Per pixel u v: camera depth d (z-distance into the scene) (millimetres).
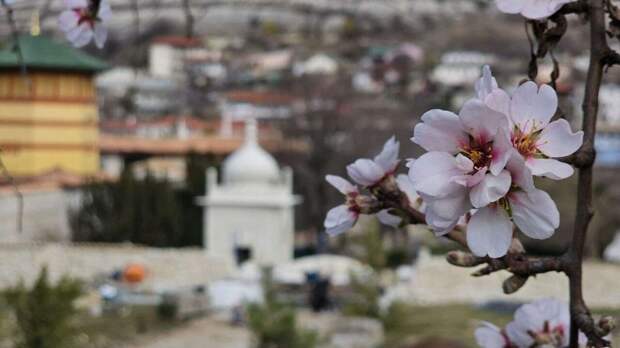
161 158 63156
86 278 36719
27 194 43562
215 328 30422
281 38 91312
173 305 30844
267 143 60594
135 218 46469
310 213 58656
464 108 2123
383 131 57344
